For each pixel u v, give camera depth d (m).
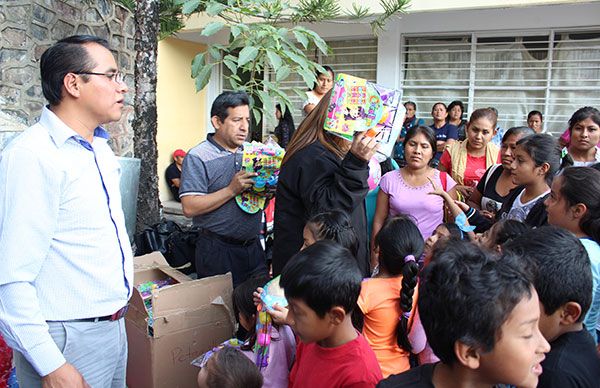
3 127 2.68
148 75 3.70
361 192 2.05
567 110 6.59
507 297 1.00
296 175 2.14
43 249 1.52
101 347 1.69
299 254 1.47
